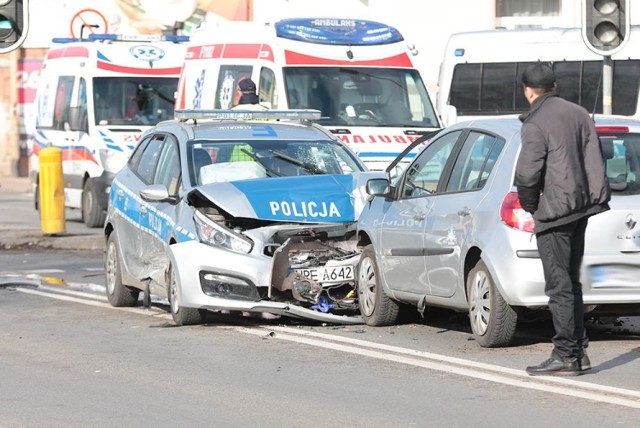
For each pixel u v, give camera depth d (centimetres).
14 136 8225
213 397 1852
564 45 4925
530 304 2108
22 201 6775
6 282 3362
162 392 1894
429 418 1688
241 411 1752
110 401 1834
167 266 2619
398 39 3972
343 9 6488
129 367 2109
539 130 1891
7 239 4359
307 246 2550
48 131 5384
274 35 3897
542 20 6253
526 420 1662
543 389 1858
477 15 6222
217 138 2781
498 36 5041
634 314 2219
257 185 2586
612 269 2131
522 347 2236
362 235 2586
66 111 5200
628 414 1686
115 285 2914
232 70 4006
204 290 2477
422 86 3922
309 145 2808
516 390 1858
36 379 2014
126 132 4956
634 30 4806
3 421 1711
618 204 2138
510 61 5003
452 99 5088
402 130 3788
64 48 5378
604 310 2189
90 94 5006
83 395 1880
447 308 2545
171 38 5169
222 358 2183
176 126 2886
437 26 6253
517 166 1903
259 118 2969
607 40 3300
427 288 2358
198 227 2509
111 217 2959
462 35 5112
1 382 1992
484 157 2261
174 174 2711
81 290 3244
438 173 2386
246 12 7038
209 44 4194
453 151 2364
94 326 2602
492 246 2145
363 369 2056
